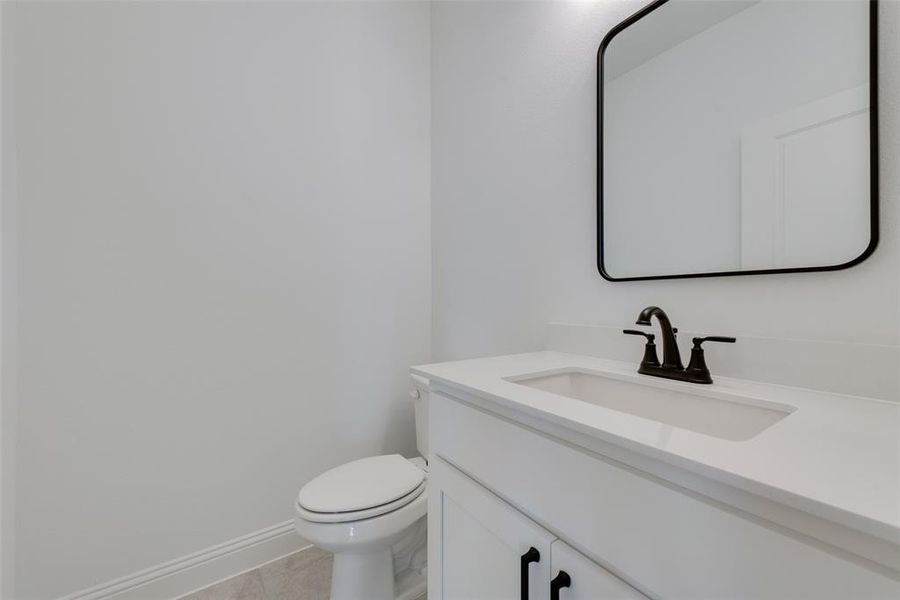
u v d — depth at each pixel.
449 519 0.81
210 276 1.34
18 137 1.03
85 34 1.13
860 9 0.66
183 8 1.29
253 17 1.42
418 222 1.87
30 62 1.05
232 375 1.38
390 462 1.32
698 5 0.88
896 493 0.33
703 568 0.41
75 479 1.12
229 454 1.37
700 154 0.87
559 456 0.56
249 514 1.40
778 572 0.36
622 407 0.85
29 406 1.05
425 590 1.25
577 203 1.17
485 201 1.54
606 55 1.07
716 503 0.40
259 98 1.43
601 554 0.50
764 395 0.68
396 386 1.79
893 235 0.64
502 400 0.64
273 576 1.35
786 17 0.74
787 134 0.74
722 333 0.84
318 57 1.57
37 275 1.06
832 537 0.33
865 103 0.66
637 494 0.46
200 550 1.31
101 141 1.15
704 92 0.87
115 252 1.18
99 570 1.15
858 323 0.67
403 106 1.82
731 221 0.82
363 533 1.03
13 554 1.03
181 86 1.28
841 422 0.52
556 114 1.24
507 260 1.43
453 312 1.73
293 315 1.51
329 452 1.60
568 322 1.20
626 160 1.02
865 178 0.66
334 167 1.62
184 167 1.29
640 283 1.00
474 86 1.60
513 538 0.63
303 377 1.54
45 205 1.07
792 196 0.74
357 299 1.68
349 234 1.66
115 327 1.18
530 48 1.33
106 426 1.16
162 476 1.25
